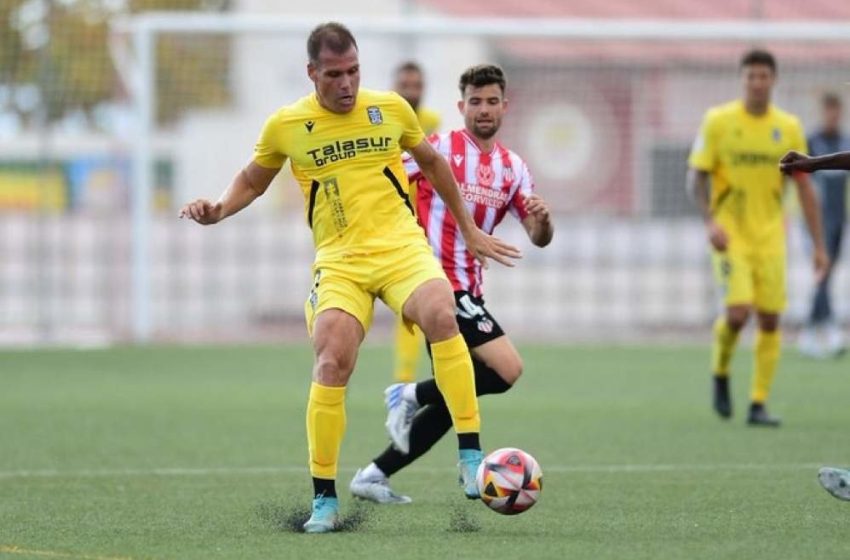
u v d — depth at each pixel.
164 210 80.06
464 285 28.97
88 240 82.38
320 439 24.92
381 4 92.81
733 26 70.44
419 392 28.31
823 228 63.38
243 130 77.00
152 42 70.94
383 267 25.27
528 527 25.33
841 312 77.88
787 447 37.47
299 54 76.75
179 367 62.09
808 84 77.44
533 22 72.06
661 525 25.48
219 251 80.50
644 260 78.81
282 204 80.44
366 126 25.47
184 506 28.59
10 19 76.94
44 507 28.56
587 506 28.06
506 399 50.16
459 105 29.91
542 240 28.30
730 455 36.03
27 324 82.56
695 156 42.09
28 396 51.12
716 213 42.31
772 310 42.12
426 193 29.20
